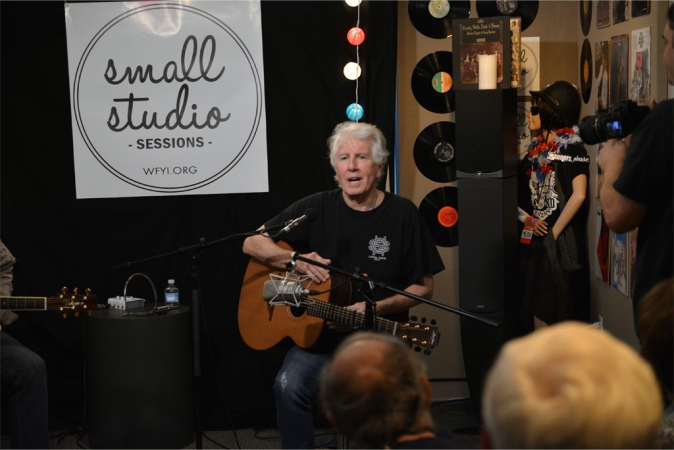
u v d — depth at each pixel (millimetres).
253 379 3963
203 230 3920
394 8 3797
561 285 3670
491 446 1010
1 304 3367
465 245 3514
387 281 3061
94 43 3793
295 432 2891
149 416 3396
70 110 3836
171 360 3434
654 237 2080
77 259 3916
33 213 3889
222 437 3775
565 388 851
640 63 3072
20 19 3795
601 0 3598
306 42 3844
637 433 836
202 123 3844
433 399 4145
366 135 3010
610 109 2164
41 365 3285
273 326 3115
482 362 3529
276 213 3926
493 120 3426
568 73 4020
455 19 3580
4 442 3742
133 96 3826
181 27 3799
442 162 4020
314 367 2949
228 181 3875
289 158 3902
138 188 3873
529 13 3982
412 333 2787
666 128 1963
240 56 3814
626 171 2043
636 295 2141
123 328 3361
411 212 3104
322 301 2932
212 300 3943
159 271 3932
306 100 3867
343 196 3148
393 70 3822
